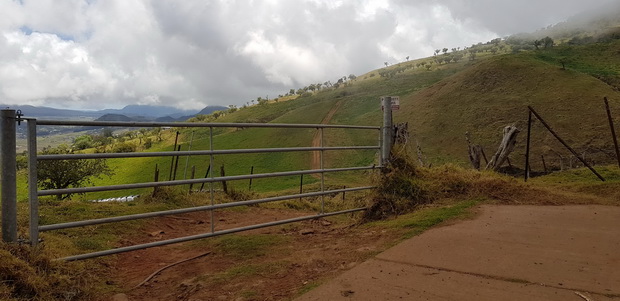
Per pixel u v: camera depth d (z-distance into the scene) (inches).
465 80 3410.4
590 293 113.6
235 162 2869.1
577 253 149.9
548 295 113.0
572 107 2623.0
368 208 243.4
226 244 191.0
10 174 134.6
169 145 3700.8
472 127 2699.3
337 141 3171.8
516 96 2962.6
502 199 250.4
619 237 169.8
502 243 164.2
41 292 118.8
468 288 120.1
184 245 197.6
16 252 128.6
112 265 165.5
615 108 2486.5
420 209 235.9
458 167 300.8
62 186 684.7
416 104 3400.6
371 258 152.7
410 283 125.5
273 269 149.8
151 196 326.6
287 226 238.7
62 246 169.0
